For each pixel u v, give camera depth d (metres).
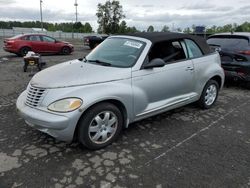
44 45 16.80
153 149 3.88
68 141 3.60
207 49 5.54
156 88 4.37
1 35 53.19
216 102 6.27
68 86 3.56
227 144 4.11
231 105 6.07
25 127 4.50
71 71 3.99
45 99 3.54
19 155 3.61
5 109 5.39
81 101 3.46
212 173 3.30
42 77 3.90
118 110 3.88
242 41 7.26
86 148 3.82
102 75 3.82
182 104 5.01
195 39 5.30
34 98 3.64
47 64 12.28
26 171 3.25
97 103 3.65
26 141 4.01
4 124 4.61
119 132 4.00
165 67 4.50
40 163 3.43
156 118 5.10
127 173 3.26
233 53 7.17
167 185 3.05
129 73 4.01
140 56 4.23
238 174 3.30
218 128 4.72
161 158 3.63
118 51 4.53
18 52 15.73
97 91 3.61
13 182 3.04
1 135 4.19
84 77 3.72
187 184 3.08
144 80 4.16
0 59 14.14
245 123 5.00
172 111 5.51
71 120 3.41
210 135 4.41
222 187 3.04
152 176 3.21
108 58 4.46
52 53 17.45
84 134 3.60
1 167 3.32
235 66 7.15
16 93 6.66
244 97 6.79
